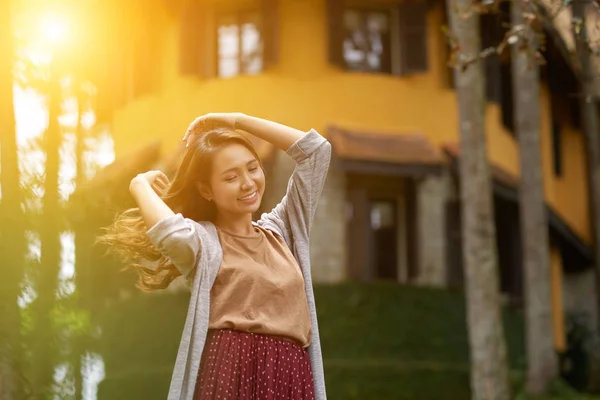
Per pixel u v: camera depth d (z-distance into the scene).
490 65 19.22
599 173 20.67
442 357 16.62
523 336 18.33
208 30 18.20
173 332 16.70
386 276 17.72
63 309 6.44
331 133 17.20
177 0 18.20
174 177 3.20
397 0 18.20
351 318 16.33
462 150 13.89
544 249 17.06
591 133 20.56
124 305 16.77
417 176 17.23
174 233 2.98
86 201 6.38
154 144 18.17
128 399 16.12
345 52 18.06
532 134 17.14
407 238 17.75
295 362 3.03
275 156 16.77
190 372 2.93
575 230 20.97
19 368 6.20
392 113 17.97
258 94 17.72
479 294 13.73
